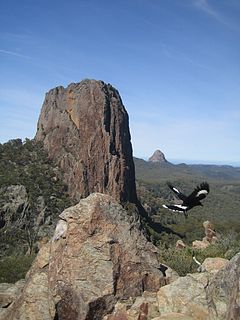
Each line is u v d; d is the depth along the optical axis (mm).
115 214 20375
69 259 18703
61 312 17828
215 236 46844
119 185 122812
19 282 22594
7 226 99000
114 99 137750
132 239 19953
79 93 135375
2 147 127688
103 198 20656
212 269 21344
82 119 130125
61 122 133500
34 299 18344
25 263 35938
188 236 102125
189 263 24562
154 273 19266
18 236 96438
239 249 29109
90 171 121562
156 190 165125
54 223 103188
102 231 19516
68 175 120625
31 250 91125
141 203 137375
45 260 19766
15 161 120750
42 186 111625
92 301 17516
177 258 25984
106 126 129500
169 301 16859
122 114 137125
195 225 113062
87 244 19047
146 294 18375
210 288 16125
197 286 17172
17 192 105500
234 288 14328
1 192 104875
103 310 17703
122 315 17000
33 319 17828
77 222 19547
